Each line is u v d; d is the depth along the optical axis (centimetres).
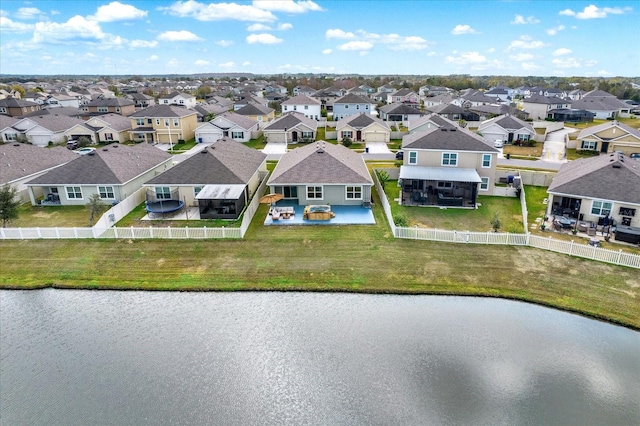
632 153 6156
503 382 1928
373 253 3030
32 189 4053
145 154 5034
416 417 1745
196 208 3988
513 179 4734
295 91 18338
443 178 4047
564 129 8888
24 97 14862
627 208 3241
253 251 3083
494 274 2756
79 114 10469
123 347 2177
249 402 1831
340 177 3903
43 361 2088
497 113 10006
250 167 4444
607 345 2153
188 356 2108
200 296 2605
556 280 2667
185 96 14100
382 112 10062
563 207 3616
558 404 1812
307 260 2950
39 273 2872
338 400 1834
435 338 2209
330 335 2242
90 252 3105
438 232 3184
